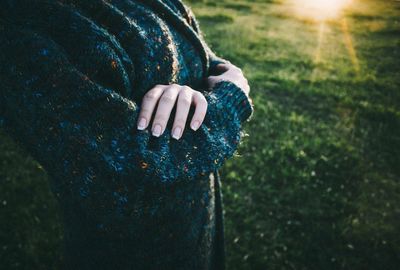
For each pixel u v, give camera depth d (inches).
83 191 30.4
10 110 29.6
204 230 51.8
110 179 30.1
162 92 33.9
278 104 275.7
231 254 130.9
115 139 29.9
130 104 31.1
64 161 29.5
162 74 36.6
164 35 37.5
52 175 32.4
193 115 35.0
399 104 295.9
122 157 30.0
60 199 45.5
